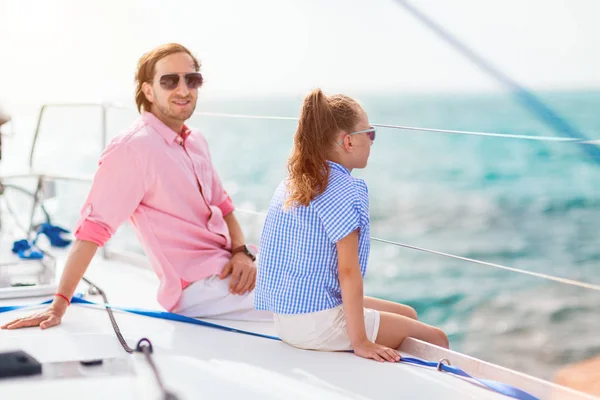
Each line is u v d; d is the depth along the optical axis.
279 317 2.04
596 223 13.46
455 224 14.17
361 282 1.92
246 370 1.84
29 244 3.15
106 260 3.22
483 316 11.00
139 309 2.37
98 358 1.88
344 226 1.90
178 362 1.89
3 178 3.43
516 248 13.11
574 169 13.89
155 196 2.29
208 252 2.37
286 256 2.00
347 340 2.00
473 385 1.77
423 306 11.44
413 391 1.72
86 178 3.32
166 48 2.35
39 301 2.48
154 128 2.33
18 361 1.80
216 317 2.35
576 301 10.74
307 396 1.68
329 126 1.96
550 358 10.01
